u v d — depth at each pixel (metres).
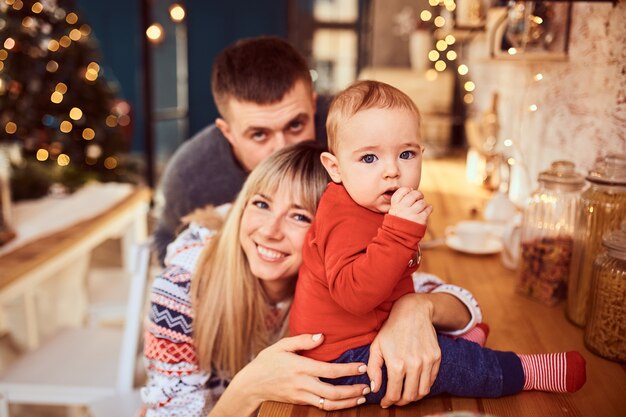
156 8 7.75
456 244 1.74
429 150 3.55
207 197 1.96
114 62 8.83
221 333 1.24
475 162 2.73
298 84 1.60
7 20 4.66
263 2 7.71
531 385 0.95
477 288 1.43
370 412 0.93
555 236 1.31
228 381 1.31
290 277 1.25
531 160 2.18
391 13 6.19
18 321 2.77
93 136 4.95
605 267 1.05
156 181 6.82
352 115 0.90
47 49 4.76
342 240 0.90
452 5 2.77
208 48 7.80
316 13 7.45
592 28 1.50
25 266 2.17
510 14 1.93
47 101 4.76
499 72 2.89
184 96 7.90
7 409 2.04
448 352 0.93
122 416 1.76
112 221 2.88
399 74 4.60
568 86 1.71
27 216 2.83
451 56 3.28
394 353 0.91
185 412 1.25
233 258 1.21
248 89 1.57
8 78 4.66
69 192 3.29
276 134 1.62
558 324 1.22
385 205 0.90
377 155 0.89
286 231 1.14
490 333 1.18
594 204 1.15
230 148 1.94
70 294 3.17
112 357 2.18
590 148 1.51
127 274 3.04
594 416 0.90
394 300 1.01
